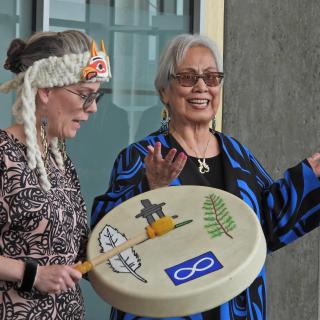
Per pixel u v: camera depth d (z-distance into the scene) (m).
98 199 3.80
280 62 6.01
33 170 3.12
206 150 4.04
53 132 3.22
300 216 3.95
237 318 3.74
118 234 3.40
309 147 5.87
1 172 3.05
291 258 5.98
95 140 5.83
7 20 5.38
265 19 6.09
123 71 5.93
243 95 6.21
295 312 5.96
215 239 3.34
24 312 3.05
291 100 5.96
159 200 3.56
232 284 3.11
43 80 3.14
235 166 3.98
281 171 6.03
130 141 5.99
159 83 4.06
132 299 3.10
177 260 3.24
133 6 5.93
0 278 3.00
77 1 5.65
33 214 3.06
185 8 6.13
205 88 3.95
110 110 5.89
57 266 3.02
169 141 4.02
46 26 5.50
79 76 3.15
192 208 3.52
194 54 3.96
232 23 6.26
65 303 3.17
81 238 3.42
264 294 3.86
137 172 3.86
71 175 3.43
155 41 6.04
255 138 6.16
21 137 3.16
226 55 6.30
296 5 5.92
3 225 3.06
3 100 5.33
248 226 3.38
